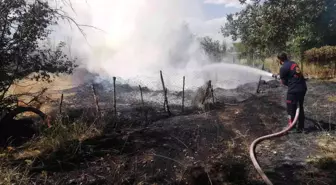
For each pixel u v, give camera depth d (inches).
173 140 228.1
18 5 242.5
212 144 221.6
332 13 564.1
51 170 182.4
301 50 618.5
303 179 172.7
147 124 274.5
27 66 260.4
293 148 213.9
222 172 171.6
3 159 186.5
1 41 243.3
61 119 245.1
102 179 172.6
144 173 180.2
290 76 244.5
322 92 373.7
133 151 207.8
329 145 213.2
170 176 177.3
